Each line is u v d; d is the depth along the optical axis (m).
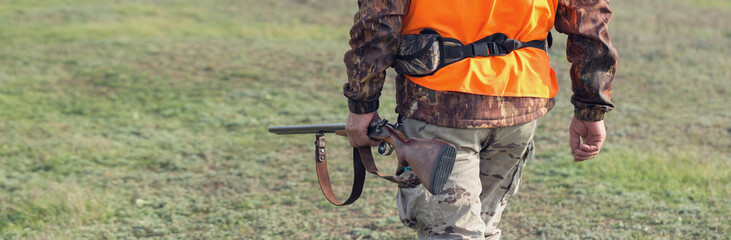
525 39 2.11
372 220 4.26
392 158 5.89
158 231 4.19
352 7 18.72
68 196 4.71
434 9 2.02
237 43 12.84
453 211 2.10
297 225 4.21
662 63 11.05
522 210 4.40
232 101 8.47
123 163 5.88
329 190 2.44
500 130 2.13
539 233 3.94
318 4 19.09
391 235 3.96
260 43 12.91
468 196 2.09
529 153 2.40
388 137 2.08
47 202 4.65
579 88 2.18
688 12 18.08
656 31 14.56
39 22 15.09
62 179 5.37
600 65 2.13
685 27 15.21
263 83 9.53
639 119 7.28
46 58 11.12
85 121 7.48
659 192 4.68
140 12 16.69
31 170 5.66
